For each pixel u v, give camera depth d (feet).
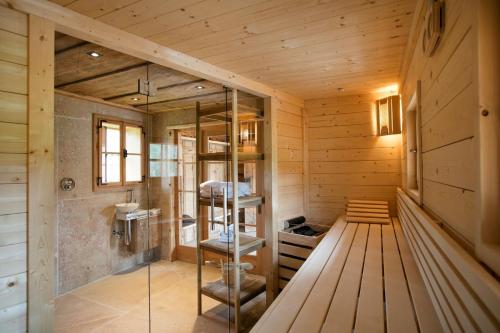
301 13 5.59
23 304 4.53
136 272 11.82
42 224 4.74
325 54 7.60
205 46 7.06
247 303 10.45
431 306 4.20
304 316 4.06
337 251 6.91
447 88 3.67
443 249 3.41
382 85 10.52
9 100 4.47
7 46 4.48
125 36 6.25
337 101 12.02
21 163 4.56
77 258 10.66
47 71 4.90
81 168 10.77
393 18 5.80
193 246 11.33
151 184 12.07
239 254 9.29
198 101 10.30
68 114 10.35
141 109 11.80
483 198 2.54
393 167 11.10
